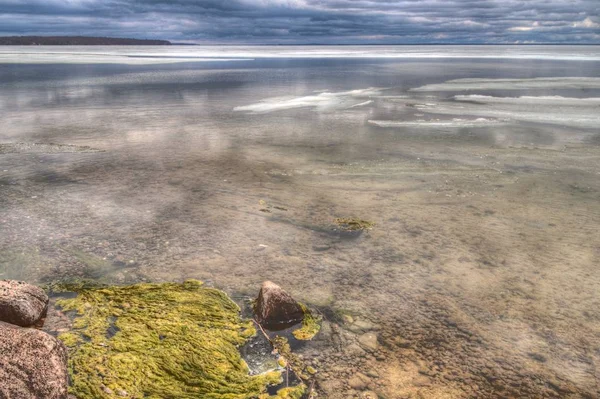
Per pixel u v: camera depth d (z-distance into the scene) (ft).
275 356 9.26
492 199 19.17
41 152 26.14
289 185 20.74
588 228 16.15
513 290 12.03
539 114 40.06
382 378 8.68
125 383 8.16
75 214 16.75
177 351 9.12
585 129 34.01
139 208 17.49
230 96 53.42
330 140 30.25
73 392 7.84
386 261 13.60
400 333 10.14
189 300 11.02
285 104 47.01
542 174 22.79
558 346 9.80
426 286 12.19
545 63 122.83
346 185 20.84
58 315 10.25
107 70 99.04
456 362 9.21
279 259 13.57
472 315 10.89
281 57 192.75
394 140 30.40
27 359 7.44
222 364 8.86
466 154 26.61
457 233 15.69
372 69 102.17
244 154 26.30
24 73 87.81
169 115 40.04
